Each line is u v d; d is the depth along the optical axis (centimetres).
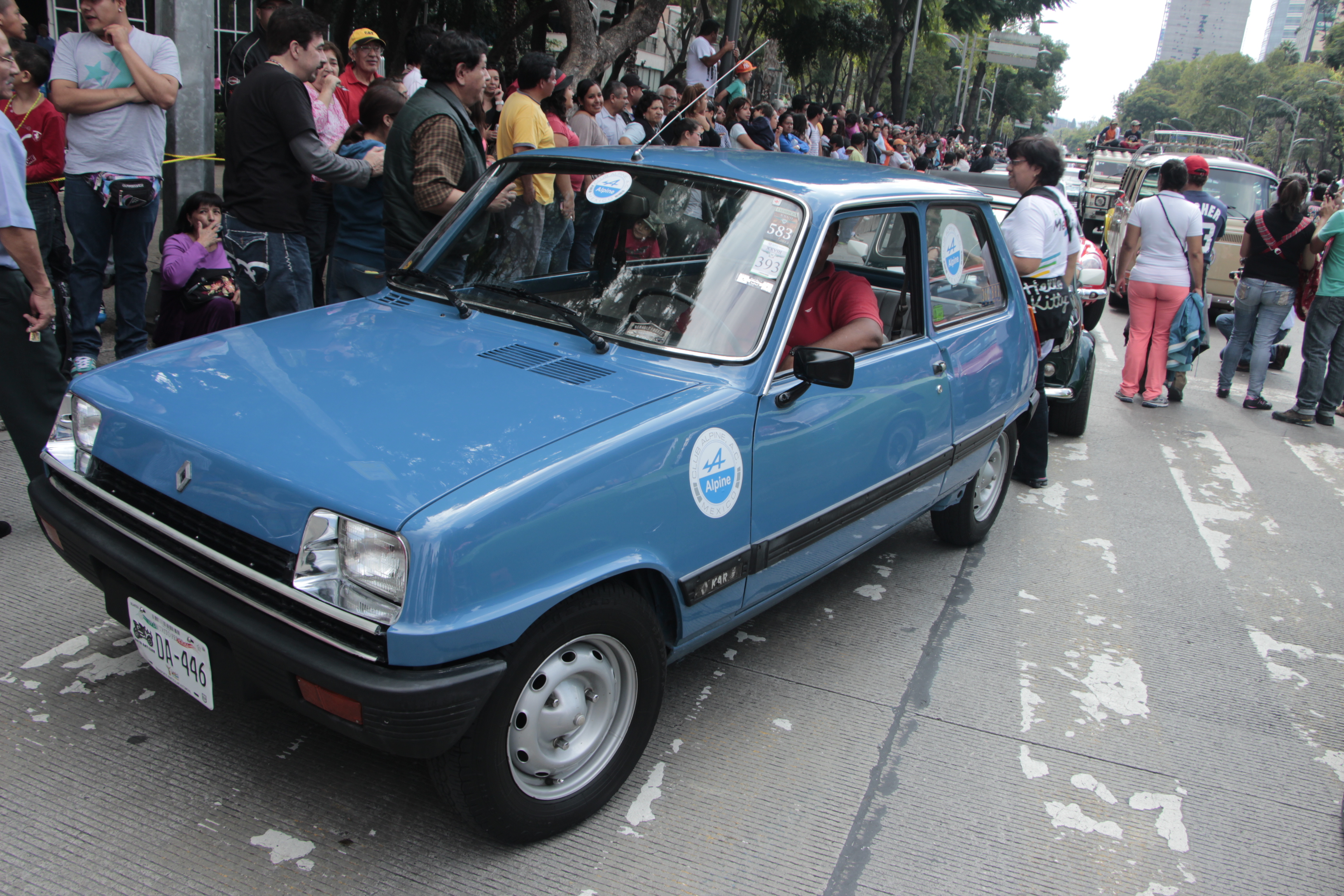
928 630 404
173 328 511
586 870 253
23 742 277
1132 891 266
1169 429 753
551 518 227
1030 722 343
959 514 468
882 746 320
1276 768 330
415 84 777
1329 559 519
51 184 521
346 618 210
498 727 231
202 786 268
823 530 326
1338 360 782
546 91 589
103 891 230
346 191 518
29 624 333
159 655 256
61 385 383
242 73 625
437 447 232
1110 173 2250
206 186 630
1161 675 385
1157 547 519
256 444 232
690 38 3002
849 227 331
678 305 300
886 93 6062
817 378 282
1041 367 558
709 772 298
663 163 333
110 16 475
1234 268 1210
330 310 330
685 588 269
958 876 265
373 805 267
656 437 253
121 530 249
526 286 329
